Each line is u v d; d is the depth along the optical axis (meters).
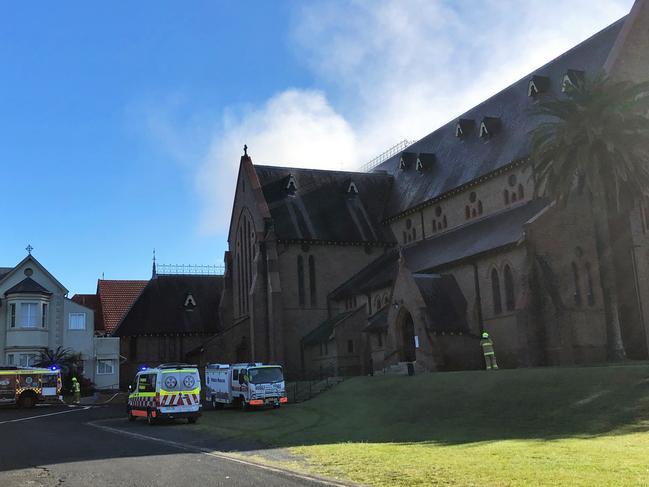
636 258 41.06
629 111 34.97
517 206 46.75
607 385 25.34
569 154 35.84
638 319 40.53
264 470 14.70
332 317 59.31
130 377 65.94
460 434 21.62
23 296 57.66
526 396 26.61
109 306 79.56
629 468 12.50
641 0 43.81
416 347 42.94
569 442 17.33
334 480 13.02
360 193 66.12
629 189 36.22
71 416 37.09
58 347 57.25
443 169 58.03
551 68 50.19
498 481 11.74
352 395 36.88
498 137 51.88
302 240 59.50
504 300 41.81
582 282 41.38
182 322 68.81
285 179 63.94
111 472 15.13
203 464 16.06
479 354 43.31
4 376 46.12
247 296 62.97
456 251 47.97
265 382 37.44
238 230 66.62
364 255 62.06
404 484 12.14
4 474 15.29
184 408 30.67
